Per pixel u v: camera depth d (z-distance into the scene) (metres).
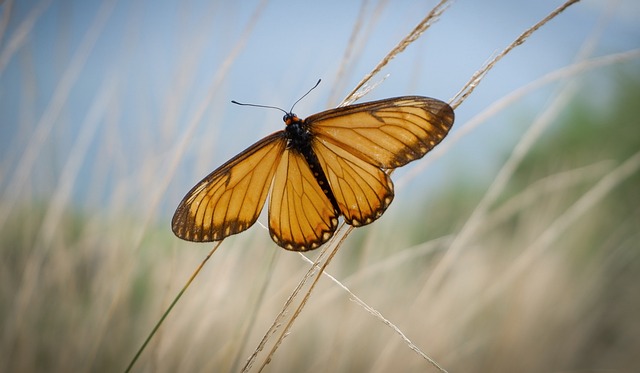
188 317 0.58
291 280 0.58
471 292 0.64
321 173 0.55
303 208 0.55
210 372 0.58
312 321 0.62
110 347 0.58
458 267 0.67
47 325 0.59
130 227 0.60
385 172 0.55
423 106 0.54
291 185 0.55
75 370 0.58
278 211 0.55
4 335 0.58
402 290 0.63
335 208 0.55
